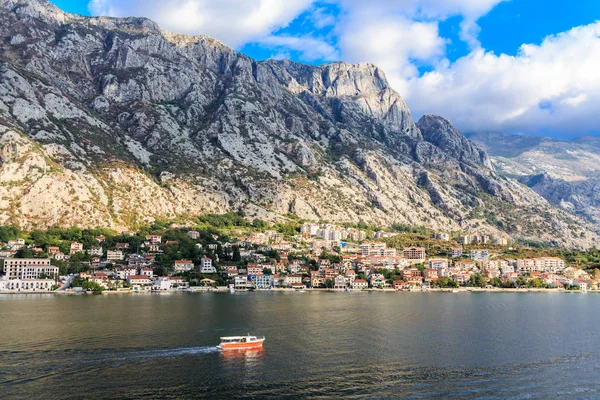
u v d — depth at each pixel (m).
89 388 123.94
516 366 147.62
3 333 178.38
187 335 179.75
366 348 165.75
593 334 194.00
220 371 139.00
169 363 145.50
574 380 136.00
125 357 150.25
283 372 138.88
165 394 121.25
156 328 191.38
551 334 193.62
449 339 181.62
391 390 126.38
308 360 151.00
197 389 125.00
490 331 198.00
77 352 154.12
